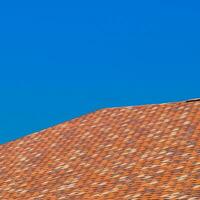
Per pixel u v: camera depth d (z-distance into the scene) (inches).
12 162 2101.4
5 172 2033.7
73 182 1798.7
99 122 2202.3
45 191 1793.8
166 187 1579.7
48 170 1939.0
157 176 1664.6
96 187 1721.2
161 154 1792.6
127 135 2012.8
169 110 2096.5
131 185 1664.6
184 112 2037.4
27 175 1952.5
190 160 1691.7
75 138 2132.1
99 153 1946.4
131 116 2161.7
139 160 1803.6
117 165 1820.9
